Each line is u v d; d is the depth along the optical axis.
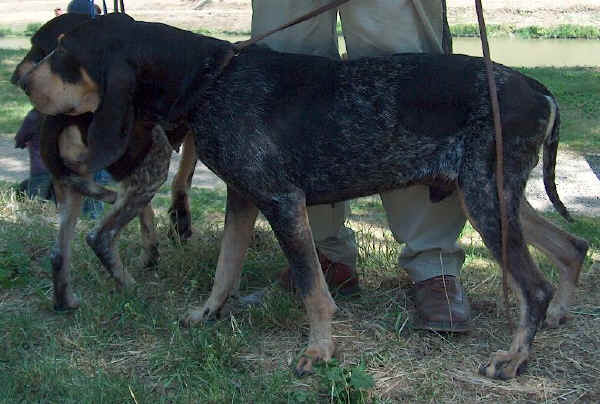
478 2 2.24
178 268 2.88
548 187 2.45
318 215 2.71
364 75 2.35
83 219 3.30
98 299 2.68
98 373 2.32
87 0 3.36
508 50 9.71
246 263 2.92
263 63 2.37
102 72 2.37
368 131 2.34
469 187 2.31
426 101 2.31
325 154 2.35
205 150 2.37
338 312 2.63
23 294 2.76
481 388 2.28
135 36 2.37
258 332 2.52
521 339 2.33
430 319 2.50
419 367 2.36
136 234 3.14
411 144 2.33
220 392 2.23
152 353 2.42
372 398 2.21
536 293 2.31
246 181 2.34
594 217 3.48
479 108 2.29
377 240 3.15
